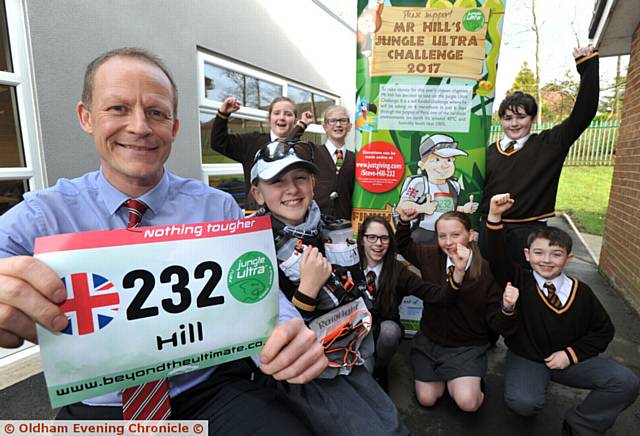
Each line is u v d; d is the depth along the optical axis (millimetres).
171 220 1151
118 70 947
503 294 1886
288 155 1290
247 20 4496
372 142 2590
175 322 854
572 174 10867
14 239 940
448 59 2424
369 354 1316
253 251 922
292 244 1295
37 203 991
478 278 2037
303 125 3049
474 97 2457
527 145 2570
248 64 4637
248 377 1246
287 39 5355
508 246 2621
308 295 1135
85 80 997
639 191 3381
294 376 857
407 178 2592
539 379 1810
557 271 1798
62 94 2605
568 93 16531
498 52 2410
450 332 2041
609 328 1749
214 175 4320
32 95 2467
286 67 5406
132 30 3096
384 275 2184
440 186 2570
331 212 2969
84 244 776
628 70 4074
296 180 1306
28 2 2369
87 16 2730
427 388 2055
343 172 3027
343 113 3010
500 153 2680
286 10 5273
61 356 762
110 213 1072
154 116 1007
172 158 3639
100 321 790
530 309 1845
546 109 16953
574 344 1763
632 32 4164
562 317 1774
